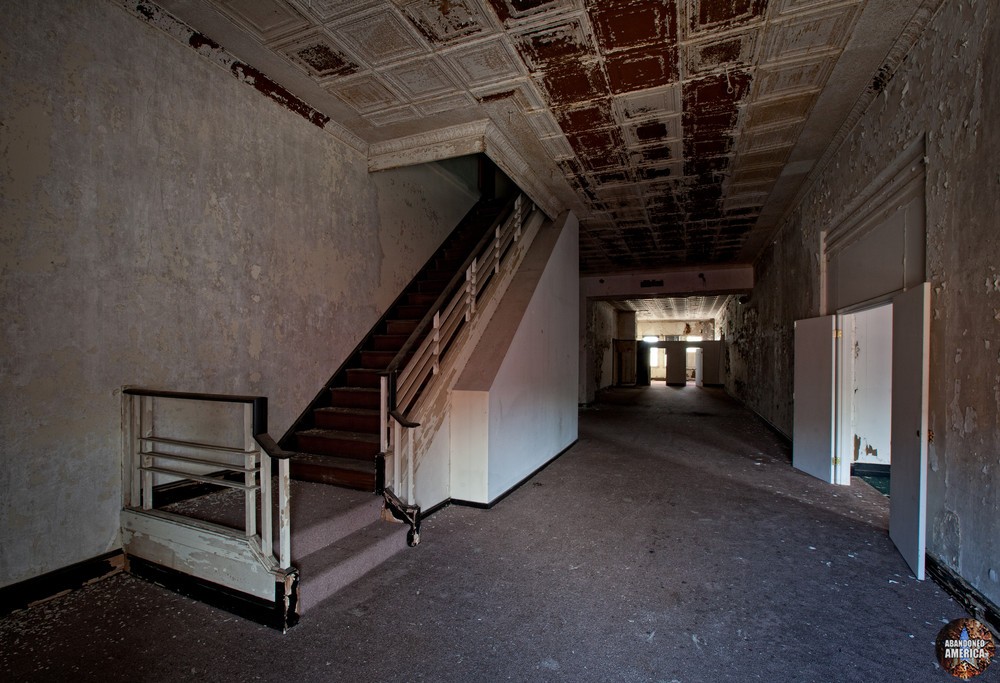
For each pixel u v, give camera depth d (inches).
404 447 134.6
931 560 106.7
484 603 96.1
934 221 105.1
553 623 89.1
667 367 777.6
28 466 90.6
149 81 110.2
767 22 109.6
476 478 155.1
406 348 143.8
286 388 150.3
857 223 158.2
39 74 91.0
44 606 92.1
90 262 99.5
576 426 267.4
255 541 90.7
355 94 147.3
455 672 75.6
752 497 167.6
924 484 106.1
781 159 186.9
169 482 116.7
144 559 103.8
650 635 85.4
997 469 84.7
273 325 145.0
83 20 98.0
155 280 112.0
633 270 426.0
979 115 89.1
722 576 108.0
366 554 108.9
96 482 101.9
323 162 164.2
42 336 92.0
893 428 124.7
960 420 95.7
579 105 149.6
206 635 84.7
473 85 140.4
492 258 196.5
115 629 86.0
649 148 178.5
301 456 147.3
